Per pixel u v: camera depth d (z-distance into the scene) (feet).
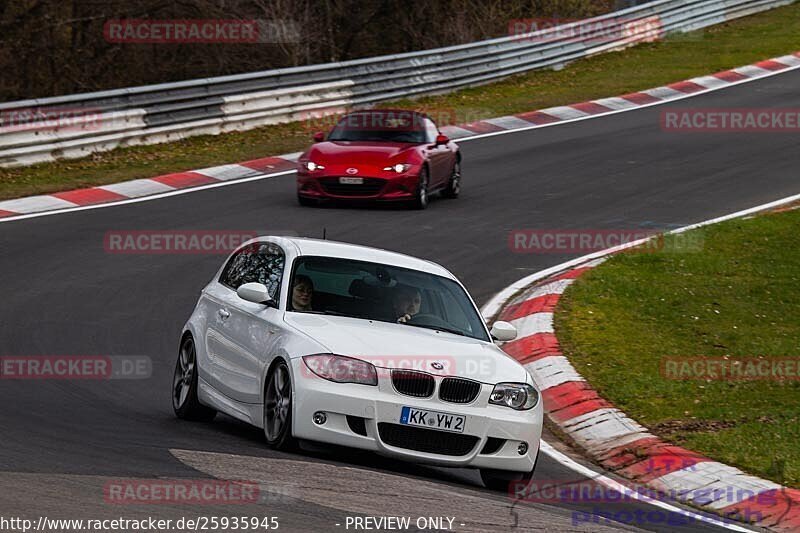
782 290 174.70
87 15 420.77
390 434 94.17
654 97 366.43
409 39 504.02
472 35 493.36
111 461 87.40
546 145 303.07
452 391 95.96
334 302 105.19
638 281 179.63
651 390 132.67
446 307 109.60
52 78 422.41
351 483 86.99
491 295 176.86
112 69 431.84
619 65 418.10
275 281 108.06
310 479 86.53
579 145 302.86
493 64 390.63
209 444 98.58
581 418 124.98
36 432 97.35
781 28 475.72
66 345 140.46
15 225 205.36
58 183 240.53
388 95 351.05
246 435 107.04
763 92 371.15
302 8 474.49
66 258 185.47
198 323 115.44
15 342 139.85
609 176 268.41
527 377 100.89
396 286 108.88
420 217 228.84
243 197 240.12
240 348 105.50
